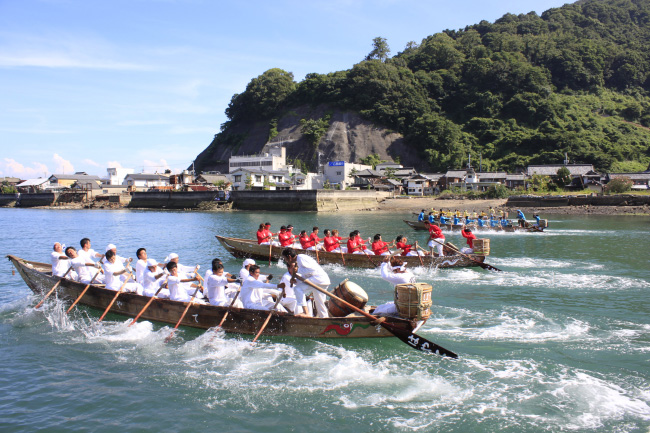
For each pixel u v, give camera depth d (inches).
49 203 3385.8
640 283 605.9
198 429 264.4
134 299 452.4
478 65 4781.0
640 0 7037.4
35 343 395.5
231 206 2790.4
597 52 5324.8
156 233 1380.4
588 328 420.5
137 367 346.9
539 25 6013.8
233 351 373.7
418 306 356.8
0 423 270.1
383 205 2778.1
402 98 4672.7
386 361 354.0
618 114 4717.0
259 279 418.9
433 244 750.5
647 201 2170.3
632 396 293.7
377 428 263.6
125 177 3737.7
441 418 272.8
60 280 506.9
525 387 308.2
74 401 296.0
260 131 5147.6
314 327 390.0
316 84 5064.0
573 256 840.9
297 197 2608.3
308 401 294.7
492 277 650.2
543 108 4362.7
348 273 688.4
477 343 386.0
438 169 4101.9
